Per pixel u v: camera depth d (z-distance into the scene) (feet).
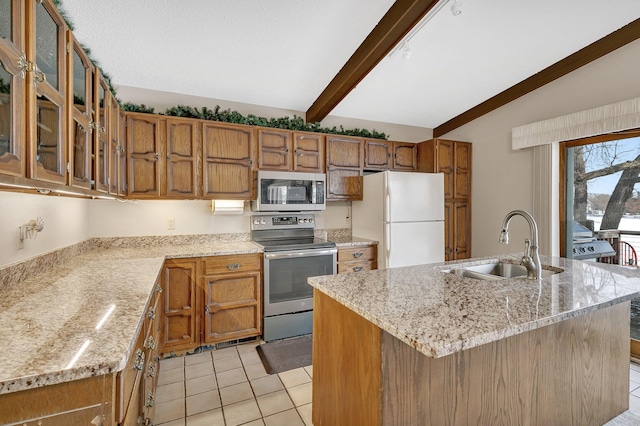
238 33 7.59
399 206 10.80
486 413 4.27
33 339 3.05
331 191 11.30
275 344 9.19
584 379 5.22
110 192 6.59
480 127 12.61
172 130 9.04
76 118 4.43
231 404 6.44
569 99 9.75
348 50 8.50
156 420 5.94
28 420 2.48
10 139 2.85
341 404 4.57
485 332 3.11
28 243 5.52
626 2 7.47
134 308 3.98
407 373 3.77
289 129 10.72
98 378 2.66
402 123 13.82
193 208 10.22
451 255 12.65
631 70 8.36
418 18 6.93
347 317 4.40
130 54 8.10
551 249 10.11
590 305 3.93
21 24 3.00
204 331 8.64
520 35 8.49
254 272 9.19
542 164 10.34
